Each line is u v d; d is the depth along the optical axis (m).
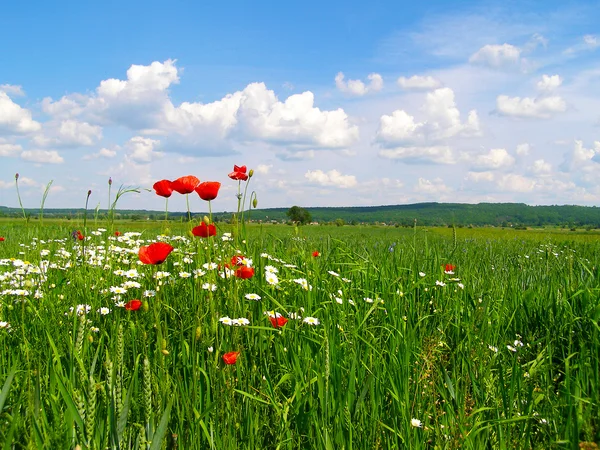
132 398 2.45
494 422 2.49
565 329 4.04
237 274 3.42
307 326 3.59
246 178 3.77
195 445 2.25
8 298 4.27
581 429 2.30
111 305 4.05
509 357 3.56
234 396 2.67
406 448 2.42
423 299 4.75
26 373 2.69
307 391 2.73
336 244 6.07
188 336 3.46
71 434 1.95
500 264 7.38
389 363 3.28
